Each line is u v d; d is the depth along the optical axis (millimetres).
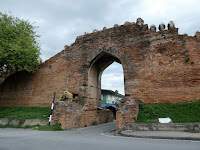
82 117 13391
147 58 12688
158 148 4707
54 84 17141
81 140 6426
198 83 10703
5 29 15930
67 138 7047
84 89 14773
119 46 14086
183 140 6250
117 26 14758
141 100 12094
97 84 17016
